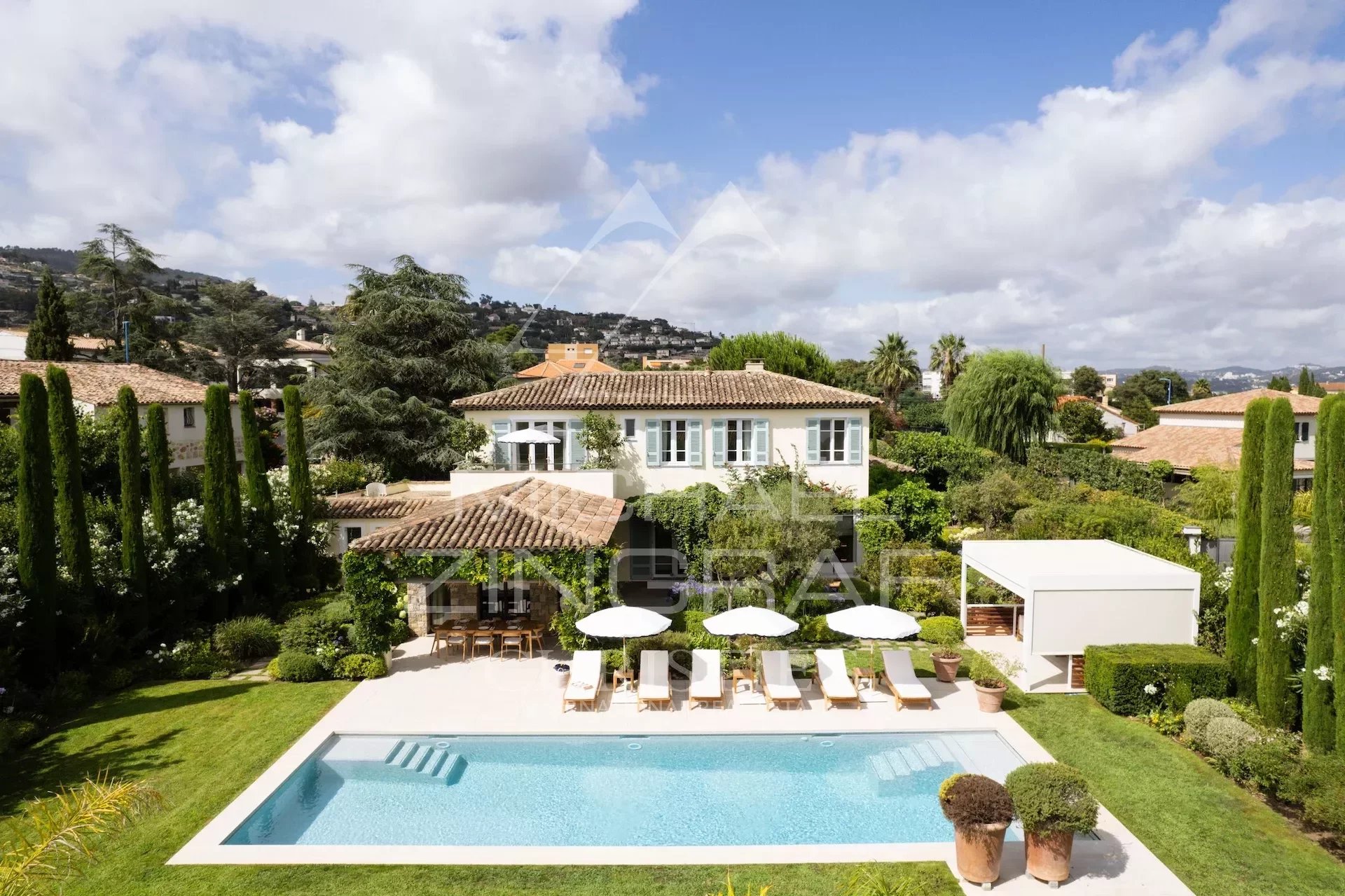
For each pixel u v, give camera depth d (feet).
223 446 73.36
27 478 54.49
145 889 32.37
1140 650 53.52
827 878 33.27
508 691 57.21
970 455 127.95
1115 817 38.45
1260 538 48.39
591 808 41.16
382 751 47.34
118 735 48.78
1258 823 37.70
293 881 33.09
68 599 57.93
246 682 59.57
